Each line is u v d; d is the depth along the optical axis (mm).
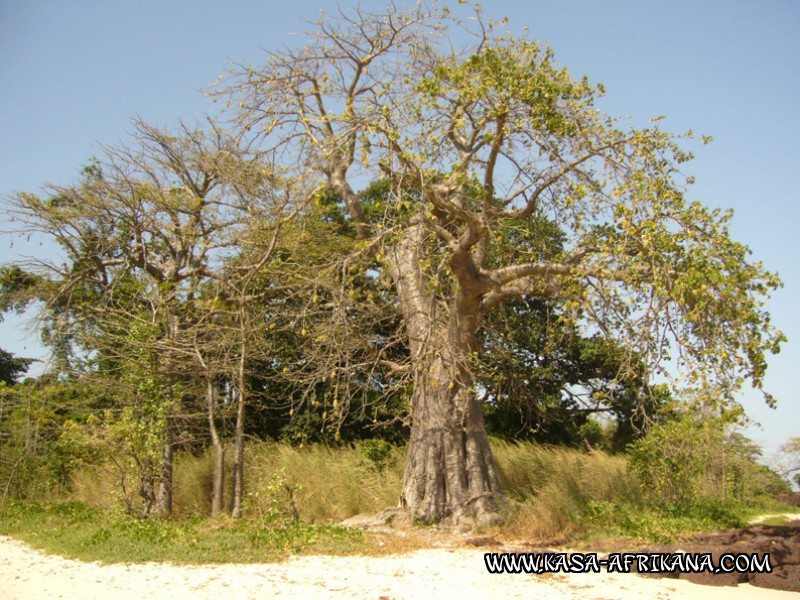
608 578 8617
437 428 13258
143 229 17125
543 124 11664
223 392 17234
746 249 9883
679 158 11695
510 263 14289
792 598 7789
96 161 19078
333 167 14562
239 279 15867
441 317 13242
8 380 30156
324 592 7406
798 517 17375
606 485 15016
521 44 12125
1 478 17047
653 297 10250
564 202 12320
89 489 17219
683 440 14500
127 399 14414
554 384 21422
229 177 16797
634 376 10906
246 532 11078
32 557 9492
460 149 13680
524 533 11664
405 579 8125
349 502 14750
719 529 12156
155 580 7898
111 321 15766
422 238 12391
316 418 20250
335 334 12906
